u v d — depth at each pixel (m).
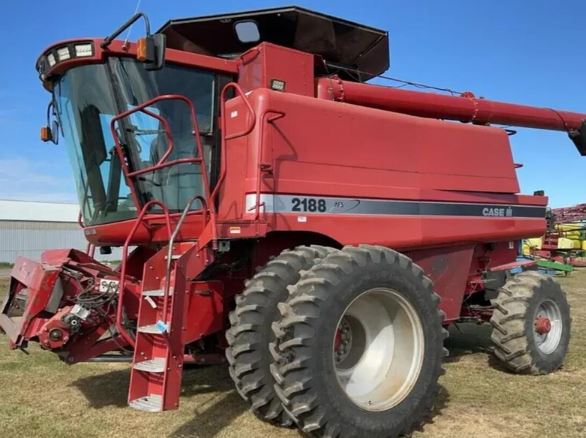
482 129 6.22
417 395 4.22
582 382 5.62
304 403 3.72
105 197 5.05
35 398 4.99
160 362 3.89
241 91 4.60
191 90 4.98
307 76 5.33
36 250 39.38
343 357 4.42
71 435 4.09
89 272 4.79
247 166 4.60
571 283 16.73
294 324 3.77
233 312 4.24
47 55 5.02
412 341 4.34
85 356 4.34
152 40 4.11
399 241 5.25
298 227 4.61
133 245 5.16
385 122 5.30
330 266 3.99
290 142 4.66
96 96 4.87
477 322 6.80
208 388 5.28
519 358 5.80
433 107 6.29
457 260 5.99
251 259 4.85
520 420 4.49
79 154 5.25
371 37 5.88
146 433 4.13
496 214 6.24
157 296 4.02
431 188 5.58
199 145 4.57
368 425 3.92
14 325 4.68
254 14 5.32
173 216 4.75
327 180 4.84
